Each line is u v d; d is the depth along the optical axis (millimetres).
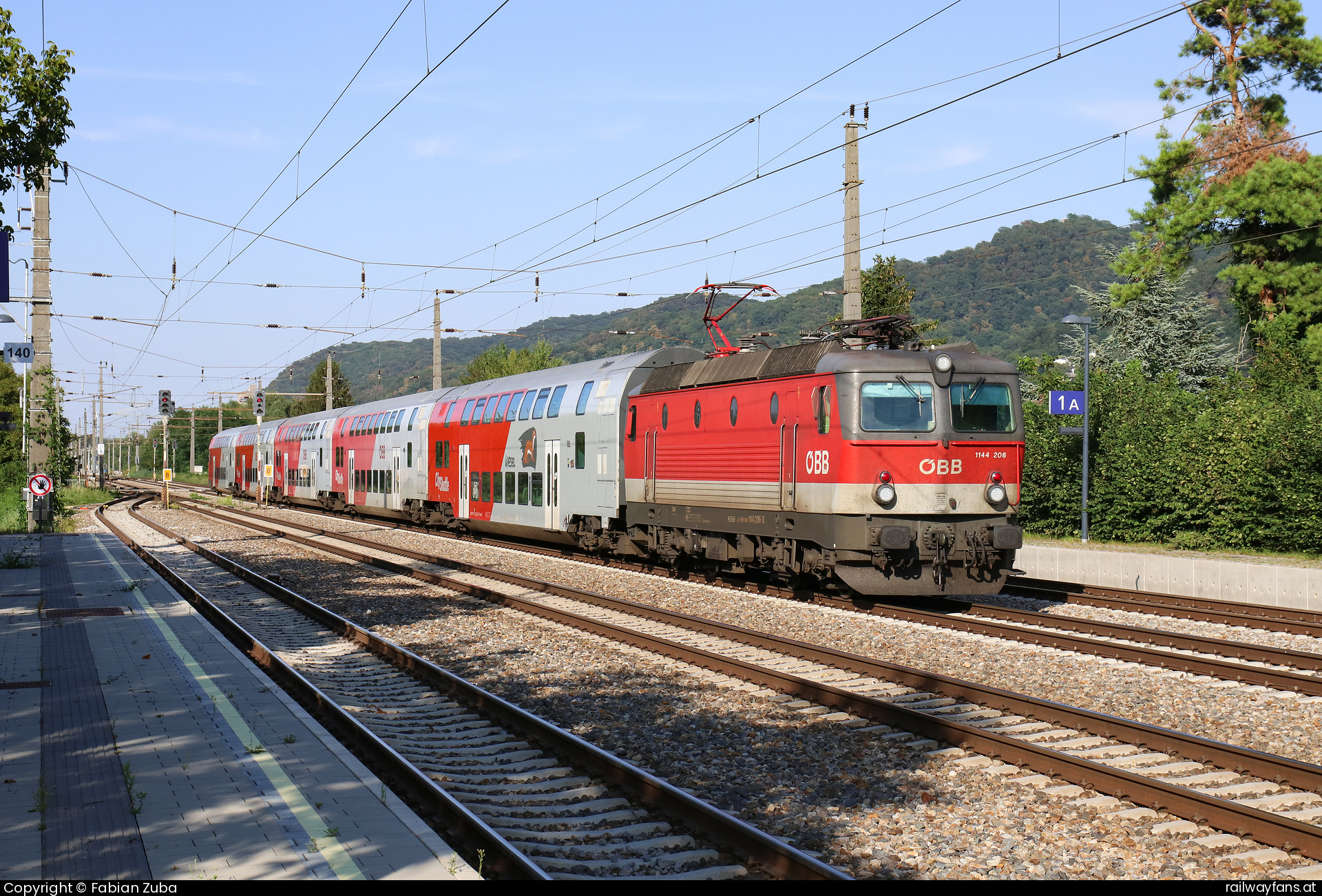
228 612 17547
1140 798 7320
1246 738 9125
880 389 15969
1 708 9906
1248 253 35344
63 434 37969
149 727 9203
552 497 26031
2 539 32656
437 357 40562
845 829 6988
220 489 73188
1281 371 30578
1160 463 24828
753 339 20047
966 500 16203
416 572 22312
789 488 17141
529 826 7109
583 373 25266
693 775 8211
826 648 12484
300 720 9484
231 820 6727
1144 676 11531
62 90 15961
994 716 9883
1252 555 21906
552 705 10727
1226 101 35125
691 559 21609
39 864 5941
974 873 6230
